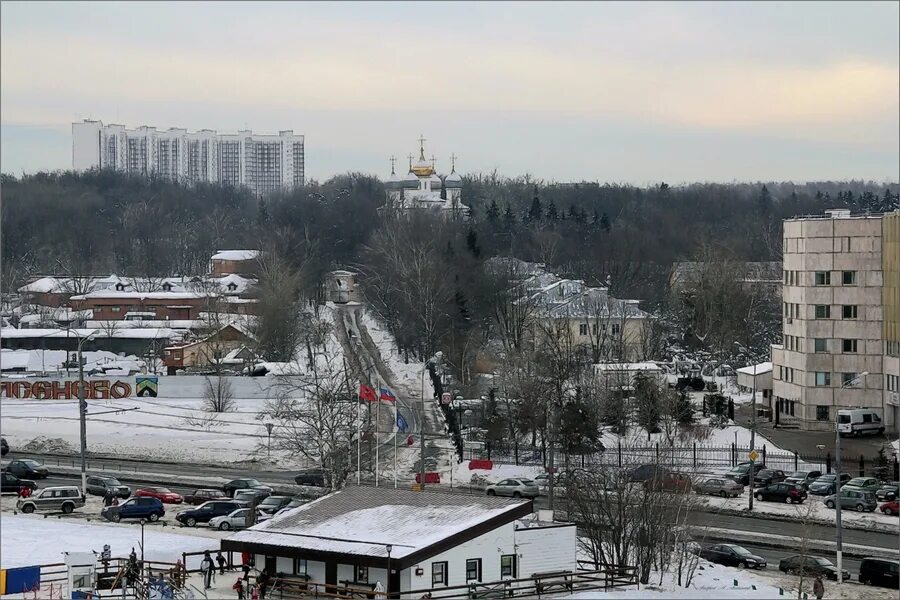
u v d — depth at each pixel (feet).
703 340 636.89
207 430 497.87
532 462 436.35
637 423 481.87
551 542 260.42
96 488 402.93
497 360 581.53
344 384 468.75
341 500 280.10
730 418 507.71
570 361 502.38
